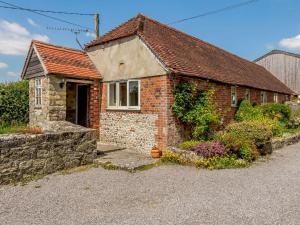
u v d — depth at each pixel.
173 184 7.62
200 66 13.70
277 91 22.42
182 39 16.83
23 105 15.93
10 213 5.75
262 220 5.17
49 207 6.06
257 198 6.35
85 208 5.98
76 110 14.03
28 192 7.15
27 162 8.48
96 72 14.11
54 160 9.20
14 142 8.19
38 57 12.68
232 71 17.50
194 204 6.06
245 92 17.27
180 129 11.68
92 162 10.38
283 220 5.16
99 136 14.08
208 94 12.59
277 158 11.03
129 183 7.79
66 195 6.86
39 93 13.05
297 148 13.47
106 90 13.84
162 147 11.20
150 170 9.24
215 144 10.08
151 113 11.70
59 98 12.28
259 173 8.64
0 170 7.85
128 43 12.78
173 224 5.06
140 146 12.08
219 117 13.75
